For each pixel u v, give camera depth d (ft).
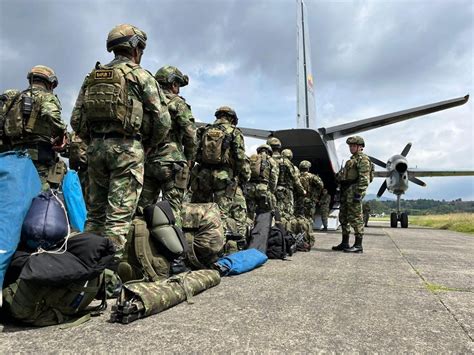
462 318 9.62
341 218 24.95
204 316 9.12
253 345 7.32
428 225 85.71
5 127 13.42
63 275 7.70
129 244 11.00
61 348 6.92
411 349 7.40
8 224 8.04
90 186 11.61
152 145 11.85
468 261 20.59
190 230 14.03
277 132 42.34
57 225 8.41
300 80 56.34
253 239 19.72
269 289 12.36
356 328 8.59
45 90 13.78
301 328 8.45
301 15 58.08
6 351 6.73
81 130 12.04
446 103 43.34
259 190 24.56
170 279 10.64
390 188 66.28
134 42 11.21
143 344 7.21
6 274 8.14
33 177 9.19
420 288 13.20
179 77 15.52
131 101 10.59
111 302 10.14
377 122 45.47
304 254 22.80
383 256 22.47
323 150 44.83
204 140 19.30
